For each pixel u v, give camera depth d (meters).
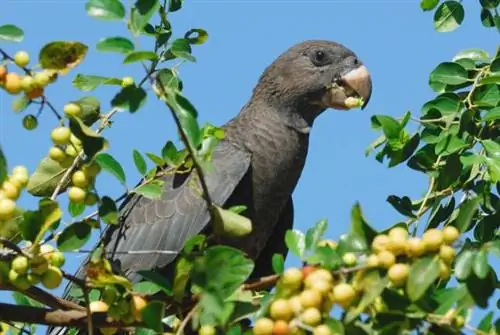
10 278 8.97
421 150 11.82
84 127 9.00
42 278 8.95
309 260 8.20
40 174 9.99
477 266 7.89
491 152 11.69
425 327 8.11
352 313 7.98
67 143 9.29
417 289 7.82
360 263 8.15
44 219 8.83
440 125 11.88
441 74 12.19
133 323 9.39
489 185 11.77
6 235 9.35
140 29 9.59
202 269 8.38
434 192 11.69
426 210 11.73
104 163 9.86
